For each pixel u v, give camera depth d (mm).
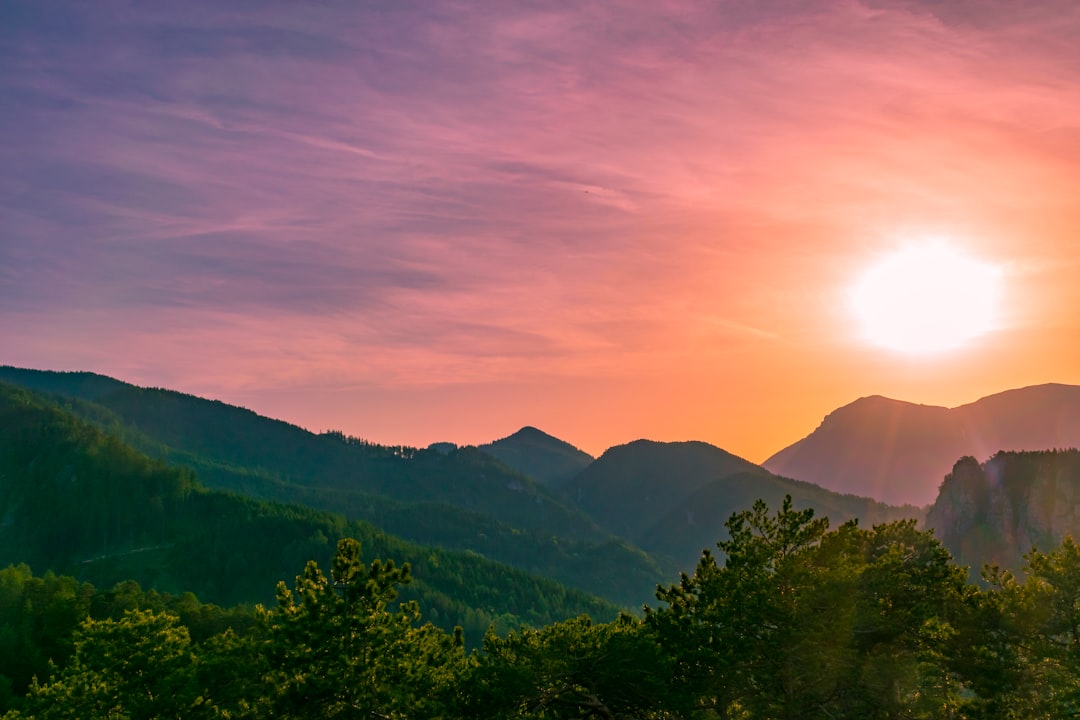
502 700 36156
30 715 45781
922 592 46469
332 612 37781
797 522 44750
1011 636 44969
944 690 46000
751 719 41656
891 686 42469
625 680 37750
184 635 49281
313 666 36688
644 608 45594
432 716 36531
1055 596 44812
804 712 41031
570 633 41344
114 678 45312
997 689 42688
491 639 41906
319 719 35531
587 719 39031
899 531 52688
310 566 40156
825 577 42125
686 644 41562
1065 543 47188
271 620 40062
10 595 127562
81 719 43531
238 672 41906
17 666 95812
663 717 39031
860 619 42844
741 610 41625
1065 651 43188
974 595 47750
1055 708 41969
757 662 41562
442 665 40094
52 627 101562
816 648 40094
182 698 41688
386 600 39625
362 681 36281
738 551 44812
